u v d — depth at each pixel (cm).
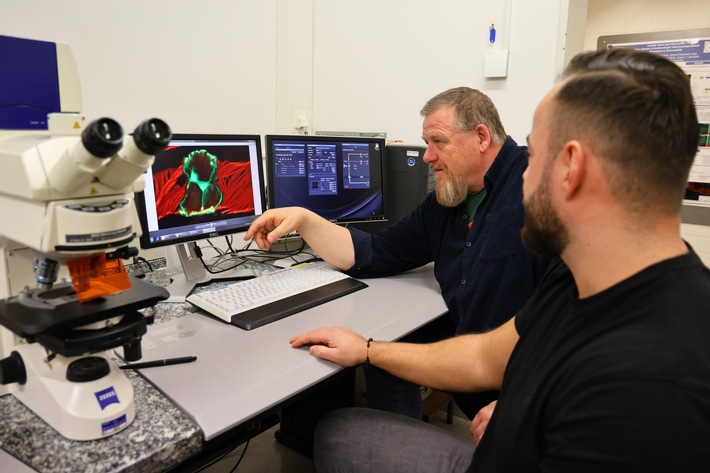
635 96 59
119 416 78
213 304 127
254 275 162
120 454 74
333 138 183
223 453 97
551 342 70
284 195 174
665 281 60
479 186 157
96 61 176
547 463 60
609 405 54
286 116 253
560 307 76
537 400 67
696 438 50
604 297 64
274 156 170
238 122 230
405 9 230
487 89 213
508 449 71
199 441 81
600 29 276
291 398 95
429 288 160
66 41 167
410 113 237
